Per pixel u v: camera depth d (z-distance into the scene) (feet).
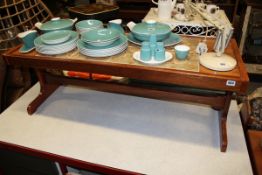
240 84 2.94
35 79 5.93
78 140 3.60
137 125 3.88
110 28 3.98
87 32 3.75
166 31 3.64
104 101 4.53
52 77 4.58
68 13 7.00
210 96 3.78
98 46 3.53
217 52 3.33
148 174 3.03
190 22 4.22
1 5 5.51
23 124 3.97
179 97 4.03
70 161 3.30
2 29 5.33
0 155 3.92
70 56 3.60
